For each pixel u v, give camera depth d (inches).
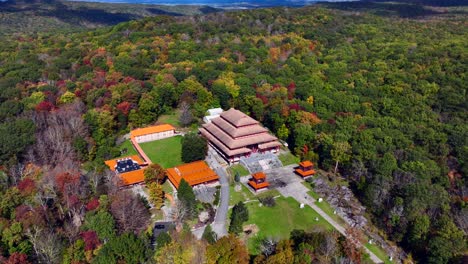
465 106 5487.2
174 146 5191.9
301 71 7278.5
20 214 3265.3
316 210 4045.3
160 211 3853.3
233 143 4749.0
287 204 4106.8
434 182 4229.8
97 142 4980.3
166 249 2984.7
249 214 3892.7
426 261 3368.6
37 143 4488.2
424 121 5310.0
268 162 4862.2
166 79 6382.9
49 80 6589.6
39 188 3690.9
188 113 5693.9
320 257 3088.1
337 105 5841.5
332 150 4638.3
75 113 5118.1
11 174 4003.4
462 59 6599.4
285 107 5600.4
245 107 6023.6
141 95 5831.7
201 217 3799.2
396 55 7367.1
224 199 4119.1
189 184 4052.7
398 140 4741.6
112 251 2915.8
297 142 5054.1
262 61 7696.9
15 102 5216.5
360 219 3927.2
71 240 3267.7
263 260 2999.5
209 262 2935.5
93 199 3661.4
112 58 7431.1
